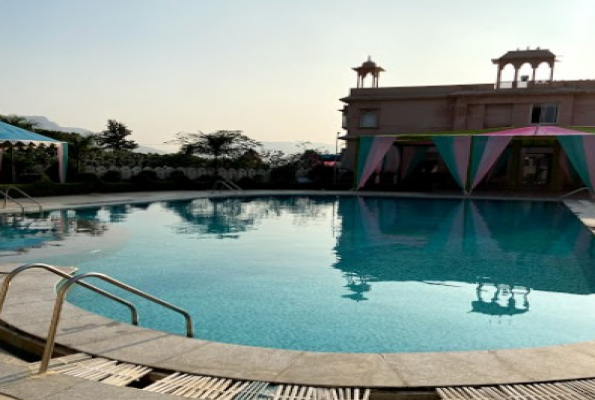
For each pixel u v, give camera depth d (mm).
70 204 16953
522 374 3588
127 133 51000
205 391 3312
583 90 26562
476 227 14281
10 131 16094
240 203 21266
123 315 6062
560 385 3430
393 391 3377
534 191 25906
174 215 16438
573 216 16438
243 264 9148
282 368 3699
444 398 3232
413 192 26031
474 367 3725
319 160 35344
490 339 5496
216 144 31750
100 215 15828
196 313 6250
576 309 6586
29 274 6680
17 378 3277
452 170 23484
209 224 14508
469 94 28672
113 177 25391
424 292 7371
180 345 4145
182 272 8445
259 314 6250
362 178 25469
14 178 20703
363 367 3721
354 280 8039
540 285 7809
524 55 28531
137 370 3660
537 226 14500
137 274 8227
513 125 28359
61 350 4078
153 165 29859
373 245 11336
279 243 11508
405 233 13195
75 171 24922
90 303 6512
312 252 10430
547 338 5543
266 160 36125
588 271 8758
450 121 30297
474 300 6961
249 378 3521
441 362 3820
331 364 3783
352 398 3246
